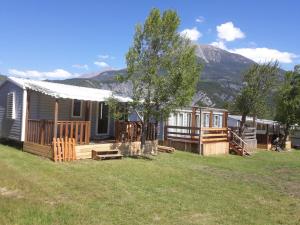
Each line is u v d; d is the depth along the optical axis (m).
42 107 19.84
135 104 18.88
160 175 14.88
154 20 18.67
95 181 12.65
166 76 18.48
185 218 9.48
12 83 19.81
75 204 9.78
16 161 15.05
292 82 35.72
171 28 18.70
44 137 17.05
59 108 20.55
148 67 18.69
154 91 18.56
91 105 22.11
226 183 14.59
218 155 24.80
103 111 22.86
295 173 19.17
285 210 11.09
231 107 32.75
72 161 16.38
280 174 18.48
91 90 22.67
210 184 14.05
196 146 24.28
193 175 15.68
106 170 14.82
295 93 35.28
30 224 8.01
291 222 9.85
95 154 17.53
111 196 10.93
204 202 11.18
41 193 10.56
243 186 14.24
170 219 9.29
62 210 9.12
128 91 19.16
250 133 29.89
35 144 17.28
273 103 35.69
